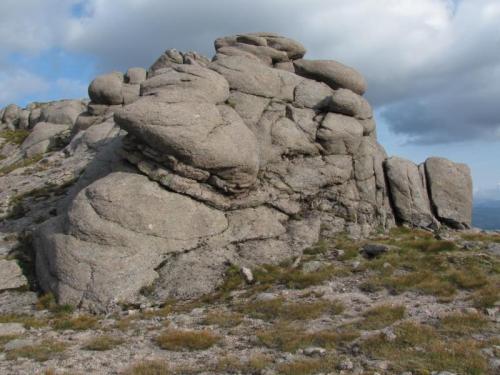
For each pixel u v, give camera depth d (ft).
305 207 102.17
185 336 53.98
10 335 59.47
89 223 80.02
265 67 118.52
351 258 83.35
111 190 83.20
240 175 91.09
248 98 111.65
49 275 80.18
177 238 83.76
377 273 75.15
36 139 170.81
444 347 46.14
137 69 168.96
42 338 58.44
